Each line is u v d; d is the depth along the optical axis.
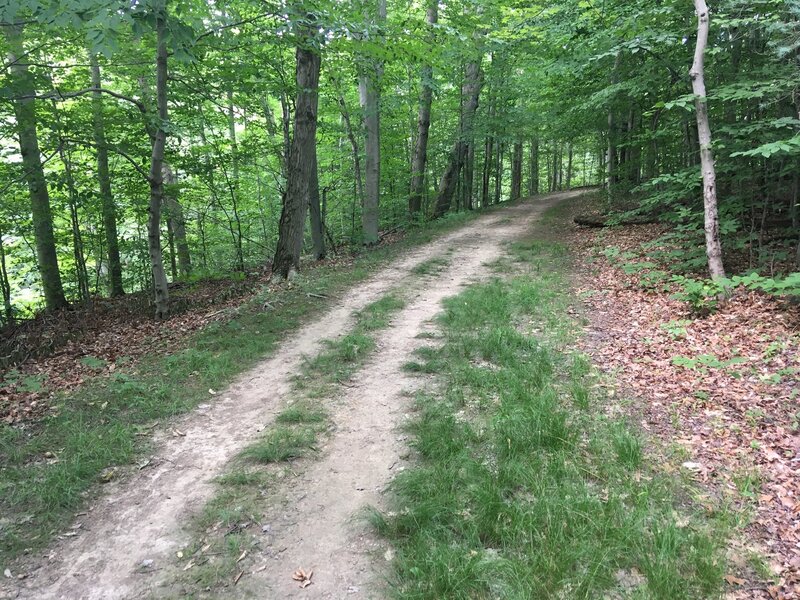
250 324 8.70
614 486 3.85
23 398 6.16
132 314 11.40
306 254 18.73
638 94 12.41
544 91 20.42
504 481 3.94
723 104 9.80
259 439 4.95
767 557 3.18
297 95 12.38
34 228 12.42
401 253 14.87
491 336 6.90
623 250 12.26
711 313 7.48
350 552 3.43
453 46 10.07
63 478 4.25
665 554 3.12
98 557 3.48
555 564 3.08
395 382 6.09
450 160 24.81
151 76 11.88
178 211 15.05
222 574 3.29
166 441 5.02
